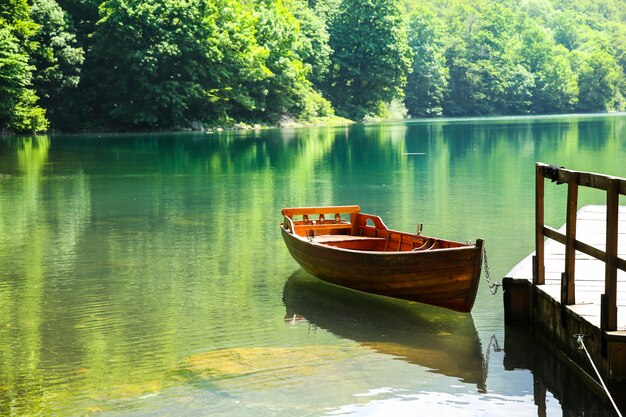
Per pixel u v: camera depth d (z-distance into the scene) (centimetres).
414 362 889
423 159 3422
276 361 894
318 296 1178
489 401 781
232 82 6806
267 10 7331
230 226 1752
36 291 1214
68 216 1912
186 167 3114
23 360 908
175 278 1288
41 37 5878
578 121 8281
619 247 1153
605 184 747
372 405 771
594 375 780
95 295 1188
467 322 1037
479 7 15900
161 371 866
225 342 965
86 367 882
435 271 1051
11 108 5381
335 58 9138
